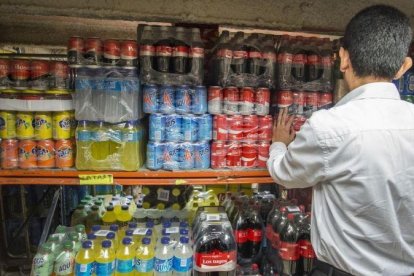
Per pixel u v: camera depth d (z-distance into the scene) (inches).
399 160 41.8
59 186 97.2
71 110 58.7
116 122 58.0
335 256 46.2
